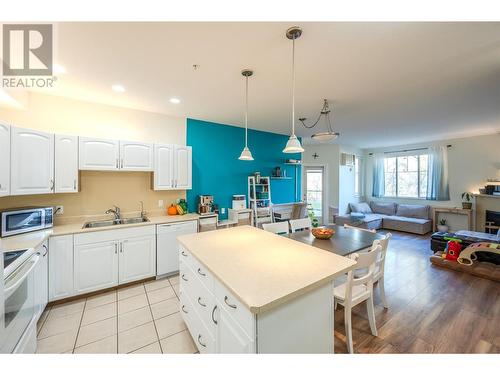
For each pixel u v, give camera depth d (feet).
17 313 4.82
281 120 13.10
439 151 19.26
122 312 7.52
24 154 7.25
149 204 11.40
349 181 22.97
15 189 7.00
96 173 10.03
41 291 6.96
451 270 11.29
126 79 7.64
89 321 7.02
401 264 12.12
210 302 4.61
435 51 6.03
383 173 23.30
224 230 7.72
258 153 15.72
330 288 4.27
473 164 17.72
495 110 11.08
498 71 7.15
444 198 19.02
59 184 8.25
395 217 20.39
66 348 5.87
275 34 5.27
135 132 10.98
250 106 10.56
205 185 13.30
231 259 4.90
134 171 10.94
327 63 6.64
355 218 19.35
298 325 3.73
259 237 6.77
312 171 22.41
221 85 8.18
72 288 8.00
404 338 6.33
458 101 9.85
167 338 6.28
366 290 6.39
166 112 11.48
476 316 7.37
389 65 6.79
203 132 13.16
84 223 9.37
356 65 6.76
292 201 17.99
